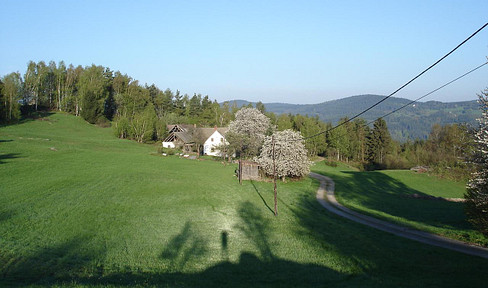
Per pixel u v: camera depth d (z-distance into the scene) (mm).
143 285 12547
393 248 19125
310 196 37844
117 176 36469
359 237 21562
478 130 20422
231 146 63906
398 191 45438
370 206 33688
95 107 100312
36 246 16500
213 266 16094
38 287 11109
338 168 78250
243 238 21000
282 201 33969
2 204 22938
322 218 27359
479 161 20219
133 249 17562
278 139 47281
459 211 31891
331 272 15484
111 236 19125
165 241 19281
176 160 57625
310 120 105812
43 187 28844
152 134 88438
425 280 13945
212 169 52031
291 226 24375
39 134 70812
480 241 20078
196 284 13344
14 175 32375
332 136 94938
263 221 25531
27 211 21969
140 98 114438
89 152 53062
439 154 75000
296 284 13672
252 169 46469
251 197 34531
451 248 19000
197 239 20203
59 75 106625
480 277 14258
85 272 14117
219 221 24594
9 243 16484
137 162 49375
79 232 19172
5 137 57688
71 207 23938
